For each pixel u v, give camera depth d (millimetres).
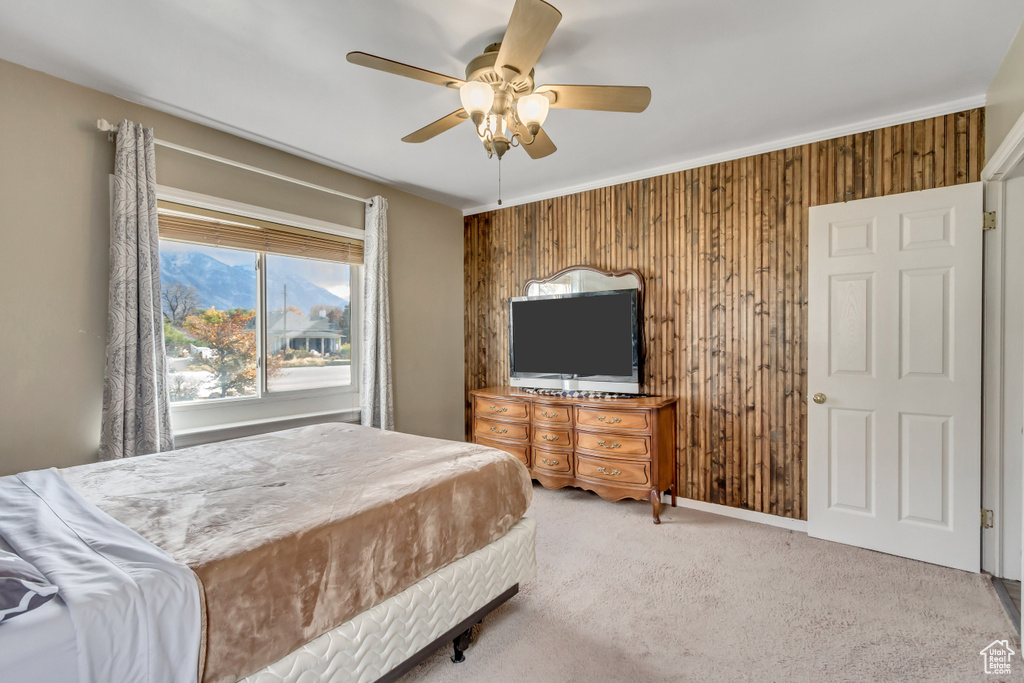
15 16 1806
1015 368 2330
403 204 4059
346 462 1971
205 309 2928
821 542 2791
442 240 4457
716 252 3291
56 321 2248
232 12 1788
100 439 2361
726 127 2820
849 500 2740
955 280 2439
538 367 4062
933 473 2496
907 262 2562
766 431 3104
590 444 3369
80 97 2314
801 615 2041
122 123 2361
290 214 3230
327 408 3600
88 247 2340
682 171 3426
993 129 2316
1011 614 2021
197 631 1033
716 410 3295
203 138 2766
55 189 2242
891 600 2150
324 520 1367
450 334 4543
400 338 4035
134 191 2385
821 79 2289
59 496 1521
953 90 2400
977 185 2381
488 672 1702
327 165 3430
